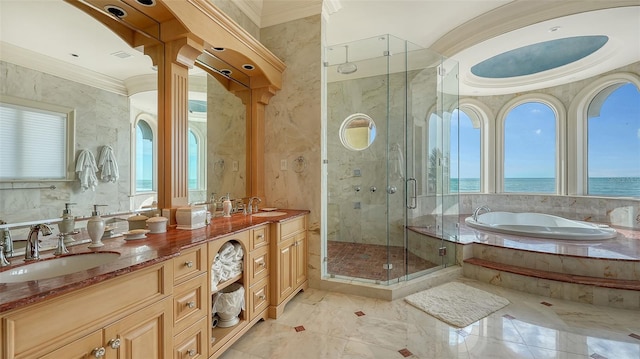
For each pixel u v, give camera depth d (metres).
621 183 4.04
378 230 3.63
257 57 2.39
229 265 1.72
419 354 1.67
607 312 2.16
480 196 5.21
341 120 3.75
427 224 3.32
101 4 1.51
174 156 1.81
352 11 2.96
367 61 3.21
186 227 1.75
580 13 2.60
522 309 2.22
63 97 1.38
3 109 1.15
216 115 2.46
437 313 2.15
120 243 1.38
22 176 1.21
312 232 2.71
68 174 1.39
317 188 2.71
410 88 3.28
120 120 1.62
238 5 2.61
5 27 1.17
